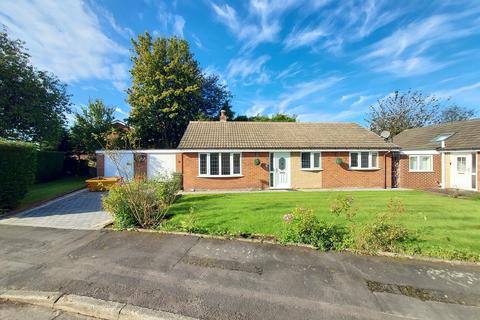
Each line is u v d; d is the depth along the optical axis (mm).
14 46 17594
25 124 18516
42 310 3678
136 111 27656
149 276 4395
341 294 3855
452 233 6449
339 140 18172
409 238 6008
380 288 4012
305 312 3438
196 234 6375
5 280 4281
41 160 20141
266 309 3506
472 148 15039
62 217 8719
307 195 13625
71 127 24906
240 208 9672
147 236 6363
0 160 8930
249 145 16750
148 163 20125
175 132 31703
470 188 15594
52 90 20094
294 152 17188
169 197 8641
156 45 27938
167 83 28719
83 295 3826
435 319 3301
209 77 35938
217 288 4020
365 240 5379
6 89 17016
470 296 3797
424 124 34281
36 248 5711
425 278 4293
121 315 3502
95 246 5793
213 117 35594
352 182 17547
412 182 17719
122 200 7051
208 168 16484
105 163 20219
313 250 5402
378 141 18328
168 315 3406
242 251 5398
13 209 9828
